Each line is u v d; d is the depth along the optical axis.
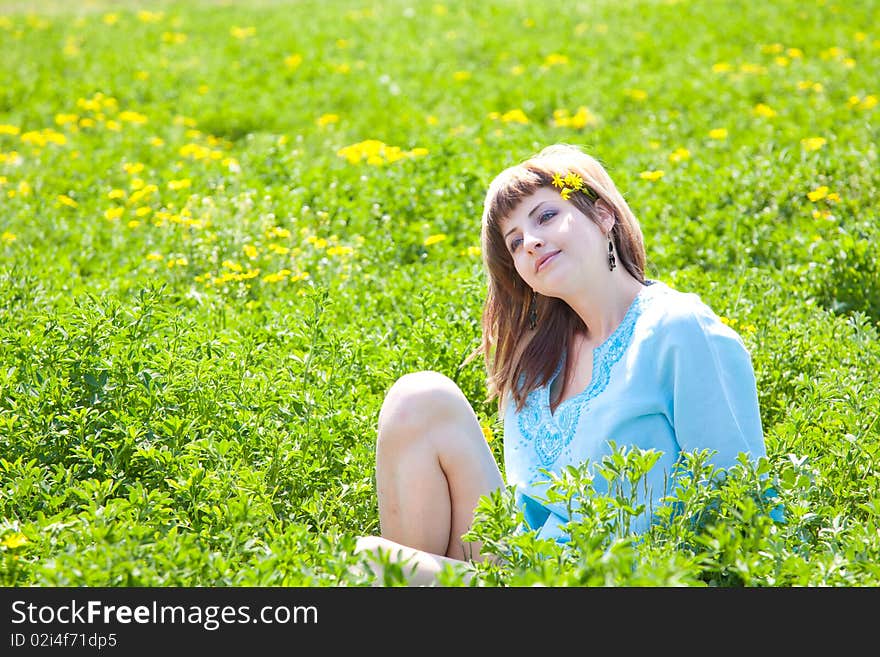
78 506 4.62
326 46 22.41
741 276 8.33
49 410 5.53
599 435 4.40
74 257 10.05
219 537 4.41
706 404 4.23
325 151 14.21
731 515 4.04
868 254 8.52
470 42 22.02
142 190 11.67
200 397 5.70
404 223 10.49
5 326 6.78
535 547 3.81
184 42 23.25
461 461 4.38
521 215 4.63
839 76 16.89
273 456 5.28
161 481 5.13
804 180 10.52
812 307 7.74
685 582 3.61
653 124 14.52
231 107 17.06
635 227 4.74
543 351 4.75
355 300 8.47
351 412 5.73
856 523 4.34
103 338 5.91
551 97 16.95
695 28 22.14
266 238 9.81
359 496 5.20
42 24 25.98
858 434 5.26
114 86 18.58
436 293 8.02
